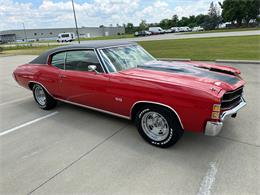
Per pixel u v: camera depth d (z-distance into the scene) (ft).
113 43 13.34
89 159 9.71
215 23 205.57
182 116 9.01
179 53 41.27
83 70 12.80
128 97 10.48
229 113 9.07
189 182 7.91
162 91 9.23
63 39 167.22
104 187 7.91
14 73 17.87
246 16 190.08
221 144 10.28
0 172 9.19
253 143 10.23
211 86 8.70
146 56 14.23
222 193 7.34
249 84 19.20
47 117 15.07
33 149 10.89
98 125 13.19
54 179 8.53
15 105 18.38
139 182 8.06
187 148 10.13
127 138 11.42
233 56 33.12
